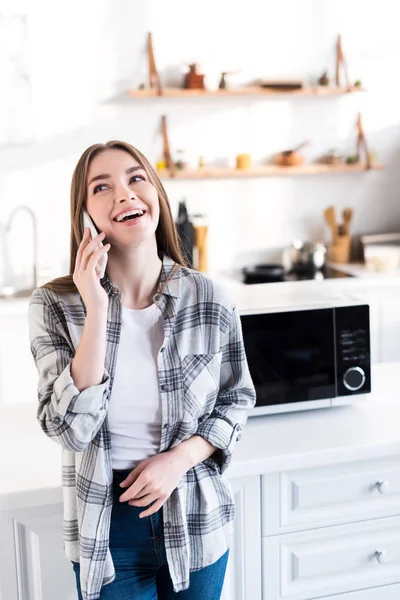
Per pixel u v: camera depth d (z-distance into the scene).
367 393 2.09
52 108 4.13
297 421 1.99
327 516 1.85
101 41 4.14
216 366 1.51
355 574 1.90
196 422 1.51
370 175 4.67
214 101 4.36
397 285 4.16
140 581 1.47
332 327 2.04
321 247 4.35
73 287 1.48
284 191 4.56
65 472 1.48
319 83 4.43
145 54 4.21
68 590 1.70
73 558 1.49
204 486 1.52
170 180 4.39
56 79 4.11
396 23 4.54
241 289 2.24
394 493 1.90
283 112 4.48
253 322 1.98
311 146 4.56
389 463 1.89
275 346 2.00
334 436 1.88
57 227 4.23
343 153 4.61
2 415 2.08
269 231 4.59
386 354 4.21
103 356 1.36
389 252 4.37
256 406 2.01
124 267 1.48
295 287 2.26
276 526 1.82
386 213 4.73
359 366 2.07
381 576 1.92
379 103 4.61
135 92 4.12
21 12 3.97
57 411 1.33
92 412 1.33
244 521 1.79
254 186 4.51
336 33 4.46
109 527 1.43
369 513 1.88
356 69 4.53
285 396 2.03
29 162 4.14
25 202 4.17
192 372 1.49
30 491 1.62
